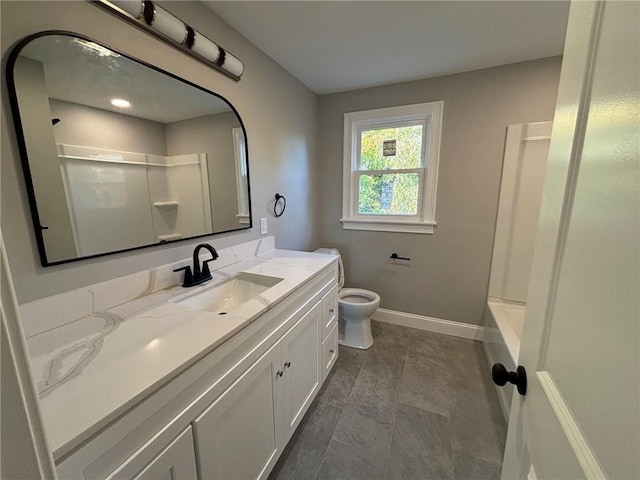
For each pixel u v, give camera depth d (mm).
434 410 1603
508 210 2109
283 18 1450
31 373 282
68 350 763
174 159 1273
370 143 2545
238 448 960
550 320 503
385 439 1417
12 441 268
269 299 1114
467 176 2191
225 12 1403
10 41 775
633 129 305
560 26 1517
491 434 1441
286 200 2170
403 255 2523
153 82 1153
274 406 1166
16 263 812
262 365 1056
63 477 492
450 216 2297
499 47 1740
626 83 323
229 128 1562
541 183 2000
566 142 483
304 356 1444
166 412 680
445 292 2426
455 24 1500
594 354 356
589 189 400
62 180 900
